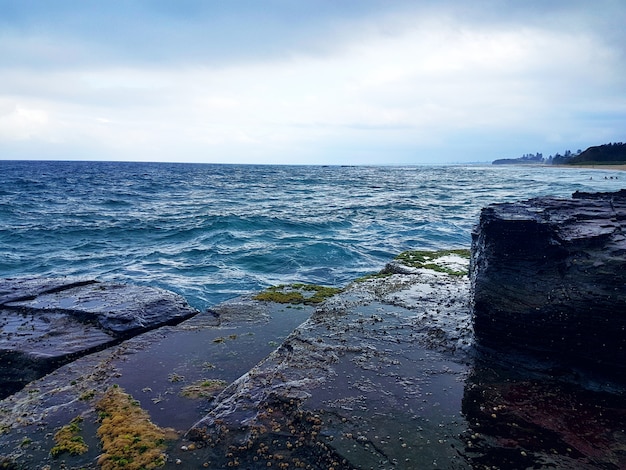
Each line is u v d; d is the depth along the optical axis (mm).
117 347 7211
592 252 6336
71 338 7559
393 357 6348
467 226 25672
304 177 100500
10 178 73500
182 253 19219
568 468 4207
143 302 9133
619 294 5789
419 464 4219
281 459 4359
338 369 5984
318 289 10398
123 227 25734
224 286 14383
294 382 5637
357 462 4250
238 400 5289
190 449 4574
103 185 63500
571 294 6066
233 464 4332
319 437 4594
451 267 11930
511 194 47094
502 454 4383
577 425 4875
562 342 6066
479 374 5918
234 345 7258
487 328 6488
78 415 5297
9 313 8703
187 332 7816
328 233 23906
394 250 19594
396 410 5062
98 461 4441
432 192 52406
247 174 115438
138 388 5867
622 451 4453
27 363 6785
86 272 16312
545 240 6574
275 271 16250
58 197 44469
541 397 5410
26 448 4695
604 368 5805
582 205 7918
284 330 7906
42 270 16703
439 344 6766
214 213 32094
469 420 4910
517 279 6492
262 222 26797
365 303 8617
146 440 4711
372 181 82375
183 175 102500
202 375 6246
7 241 22094
